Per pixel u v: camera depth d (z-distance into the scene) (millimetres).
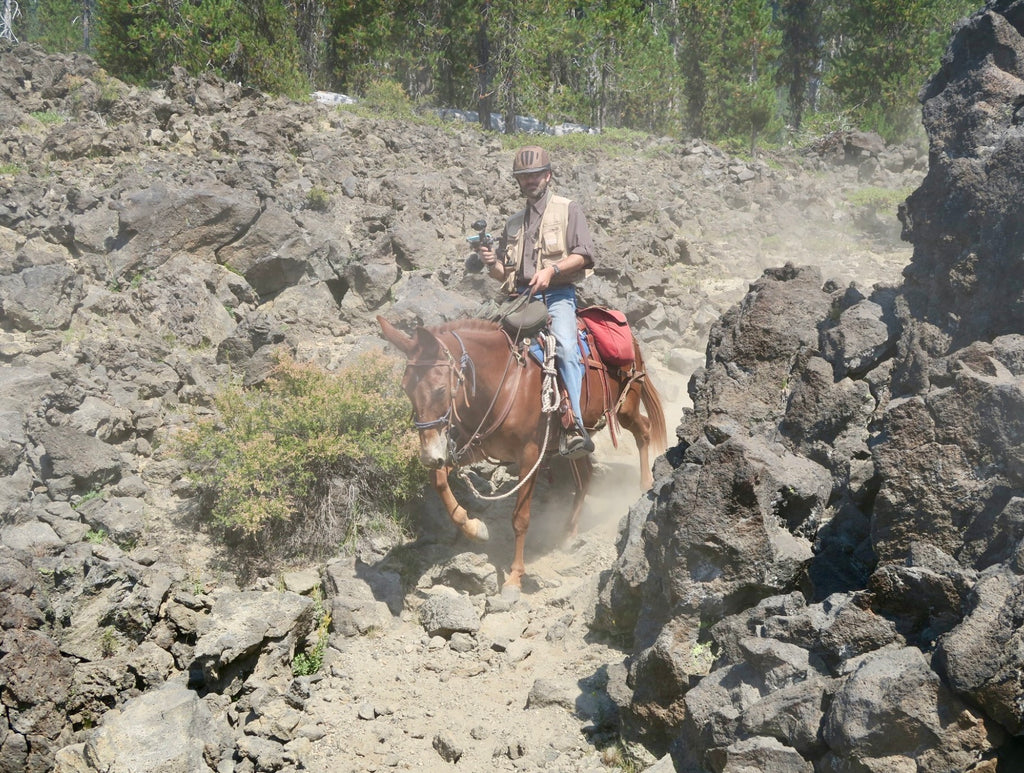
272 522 7219
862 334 5637
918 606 4199
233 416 7910
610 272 12609
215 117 19156
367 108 29266
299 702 5672
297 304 11438
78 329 9992
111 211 11844
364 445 7492
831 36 51969
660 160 23641
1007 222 4820
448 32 39344
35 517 6816
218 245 11797
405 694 5801
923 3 41438
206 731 5172
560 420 6902
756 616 4754
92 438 7547
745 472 4766
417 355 6105
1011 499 4160
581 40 36250
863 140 28219
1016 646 3641
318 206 14227
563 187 18250
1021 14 5273
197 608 6246
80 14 58969
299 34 37094
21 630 5449
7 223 11672
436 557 7234
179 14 31688
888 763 3846
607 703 5441
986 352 4559
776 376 5941
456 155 20375
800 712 4133
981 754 3785
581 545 7520
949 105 5402
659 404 8164
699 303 12539
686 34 41312
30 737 5309
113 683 5684
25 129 16531
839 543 5285
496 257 7254
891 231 17766
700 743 4590
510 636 6340
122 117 18000
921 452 4508
